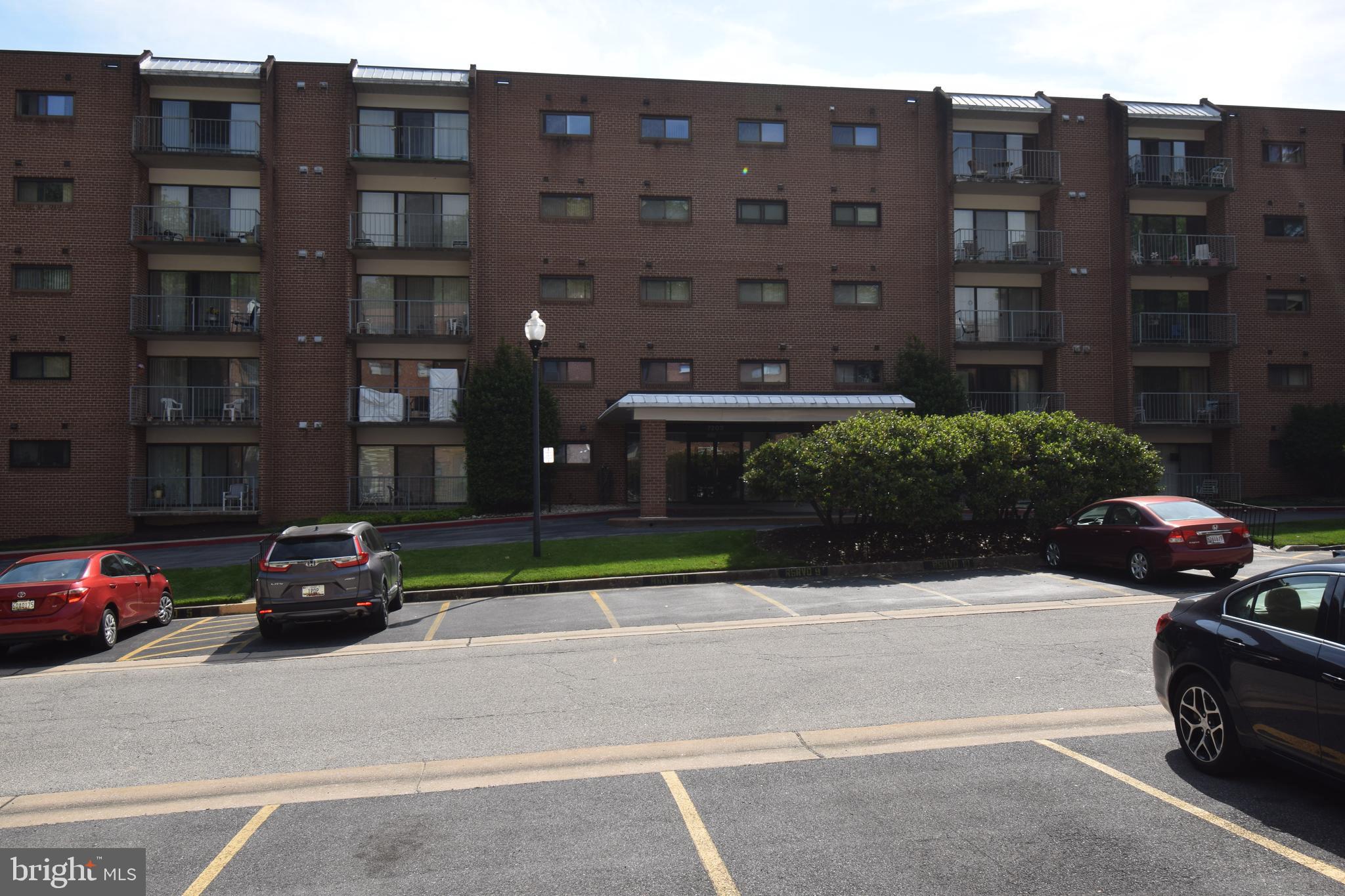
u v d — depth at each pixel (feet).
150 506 88.58
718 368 96.22
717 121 97.66
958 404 91.25
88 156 88.79
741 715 24.14
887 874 14.47
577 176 95.61
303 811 18.12
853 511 59.06
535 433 59.57
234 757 21.89
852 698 25.50
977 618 37.65
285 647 37.91
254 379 92.17
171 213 90.79
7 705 28.71
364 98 93.71
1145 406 100.48
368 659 34.22
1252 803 17.04
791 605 43.01
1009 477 57.00
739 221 97.45
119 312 88.63
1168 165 101.86
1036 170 99.91
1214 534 44.34
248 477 89.66
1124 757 19.98
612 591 50.26
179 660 36.01
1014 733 22.09
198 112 91.81
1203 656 18.70
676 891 14.02
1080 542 50.21
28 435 87.56
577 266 95.20
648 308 95.81
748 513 84.69
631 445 95.30
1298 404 99.66
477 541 71.67
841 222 98.63
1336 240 102.17
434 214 94.22
